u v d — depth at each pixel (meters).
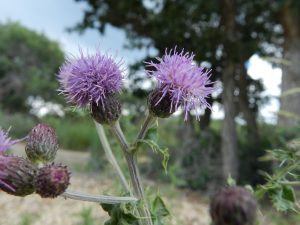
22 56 37.62
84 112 2.08
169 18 11.12
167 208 1.90
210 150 11.09
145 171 10.19
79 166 11.77
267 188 1.77
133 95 11.30
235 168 10.60
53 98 32.50
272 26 12.12
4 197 7.77
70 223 5.83
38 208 6.96
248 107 11.99
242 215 1.27
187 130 11.41
